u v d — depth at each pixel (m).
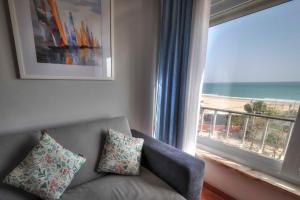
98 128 1.37
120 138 1.34
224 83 1.68
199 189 1.13
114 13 1.55
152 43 1.87
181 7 1.59
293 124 1.25
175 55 1.66
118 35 1.61
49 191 0.95
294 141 1.21
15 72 1.17
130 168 1.25
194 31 1.55
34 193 0.94
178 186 1.11
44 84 1.29
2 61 1.12
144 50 1.82
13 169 0.96
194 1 1.53
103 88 1.60
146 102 1.96
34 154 0.99
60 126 1.36
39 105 1.30
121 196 1.02
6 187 0.94
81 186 1.12
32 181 0.93
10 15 1.08
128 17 1.64
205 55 1.53
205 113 1.90
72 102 1.45
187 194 1.07
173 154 1.23
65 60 1.34
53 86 1.33
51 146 1.05
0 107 1.15
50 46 1.26
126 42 1.67
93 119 1.59
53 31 1.25
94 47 1.46
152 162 1.32
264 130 1.46
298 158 1.21
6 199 0.89
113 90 1.67
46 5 1.20
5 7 1.08
